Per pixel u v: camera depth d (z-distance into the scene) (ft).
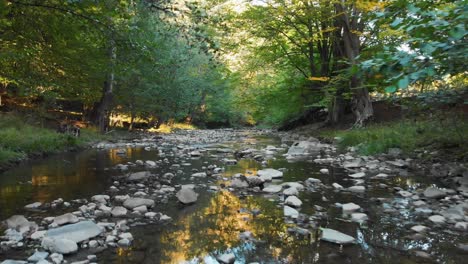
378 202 16.74
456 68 9.84
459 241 11.62
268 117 102.17
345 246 11.37
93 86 44.91
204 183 21.49
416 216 14.46
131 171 25.59
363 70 8.46
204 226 13.41
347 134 43.42
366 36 48.52
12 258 10.36
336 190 19.21
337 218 14.26
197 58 93.56
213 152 38.75
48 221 13.74
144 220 14.16
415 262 10.09
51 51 28.96
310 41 57.62
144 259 10.41
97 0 20.74
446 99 24.04
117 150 41.11
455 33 6.55
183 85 85.97
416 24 7.83
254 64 66.64
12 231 12.27
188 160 31.99
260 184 20.62
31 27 25.09
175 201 17.17
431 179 21.75
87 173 24.73
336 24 53.78
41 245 11.09
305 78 65.82
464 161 23.85
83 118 67.36
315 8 48.67
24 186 20.35
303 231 12.65
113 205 16.38
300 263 10.12
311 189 19.45
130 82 69.05
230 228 13.15
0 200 17.10
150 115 90.68
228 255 10.39
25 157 30.63
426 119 35.19
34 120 50.37
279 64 68.18
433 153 27.40
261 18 52.90
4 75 31.76
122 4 22.33
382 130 38.75
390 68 7.58
